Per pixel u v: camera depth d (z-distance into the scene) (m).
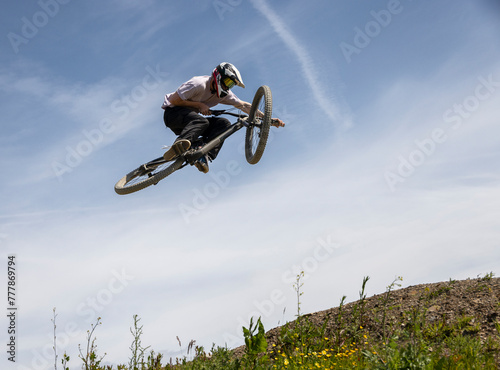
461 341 4.20
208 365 4.59
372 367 3.75
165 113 6.08
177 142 5.45
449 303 5.11
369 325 5.02
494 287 5.30
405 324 4.86
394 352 3.76
